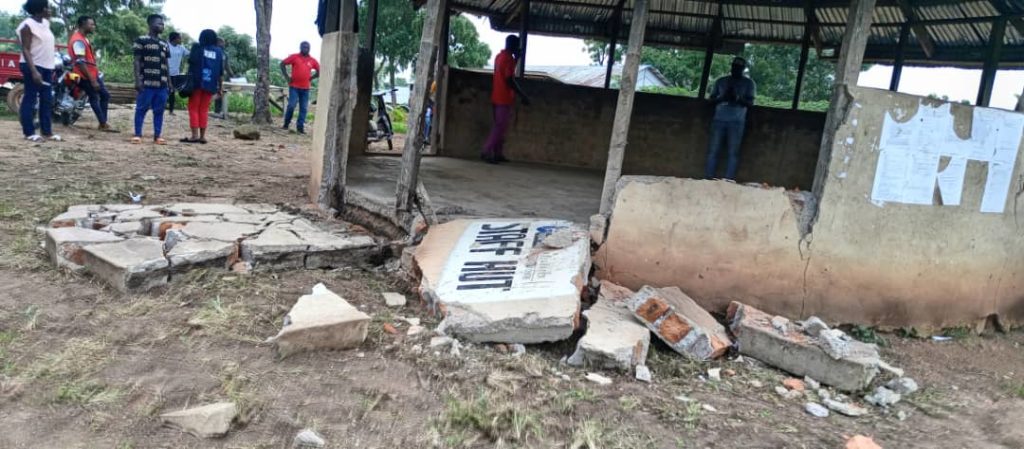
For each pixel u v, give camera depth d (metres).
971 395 3.97
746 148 9.58
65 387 2.72
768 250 4.74
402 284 4.54
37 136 8.92
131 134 10.84
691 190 4.69
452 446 2.64
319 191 6.02
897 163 4.73
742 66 8.09
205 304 3.72
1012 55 8.34
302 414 2.75
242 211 5.53
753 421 3.23
